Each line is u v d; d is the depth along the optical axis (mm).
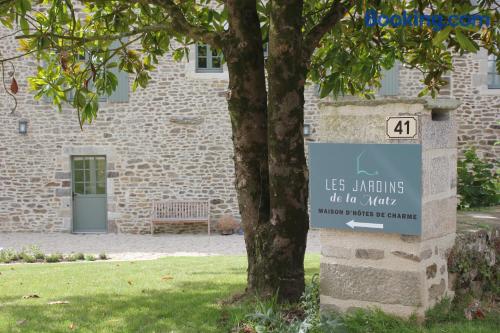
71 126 12359
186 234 12539
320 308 3896
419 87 12086
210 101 12367
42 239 11812
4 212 12422
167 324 4027
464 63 12180
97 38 5051
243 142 4492
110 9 6059
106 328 4020
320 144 3797
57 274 6891
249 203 4500
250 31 4406
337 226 3773
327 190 3789
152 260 8492
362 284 3736
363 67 5875
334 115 3762
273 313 3844
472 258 4230
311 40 4430
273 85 4137
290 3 4016
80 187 12672
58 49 5098
